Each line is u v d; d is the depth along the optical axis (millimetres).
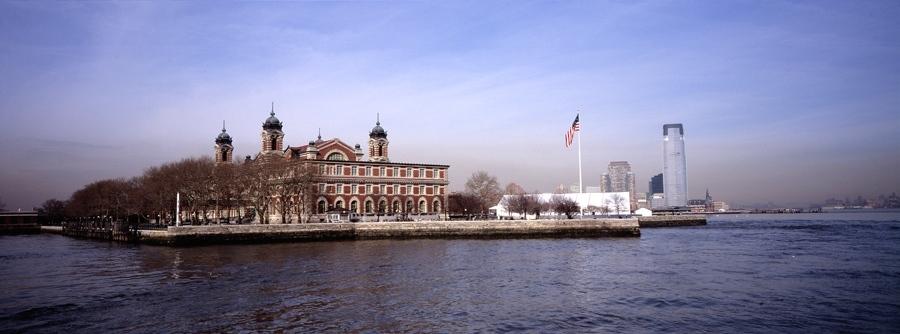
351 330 35500
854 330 35344
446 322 37469
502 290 48844
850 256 71938
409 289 49250
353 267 63781
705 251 81375
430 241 105312
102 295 47125
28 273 61625
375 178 152500
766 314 39438
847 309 40719
